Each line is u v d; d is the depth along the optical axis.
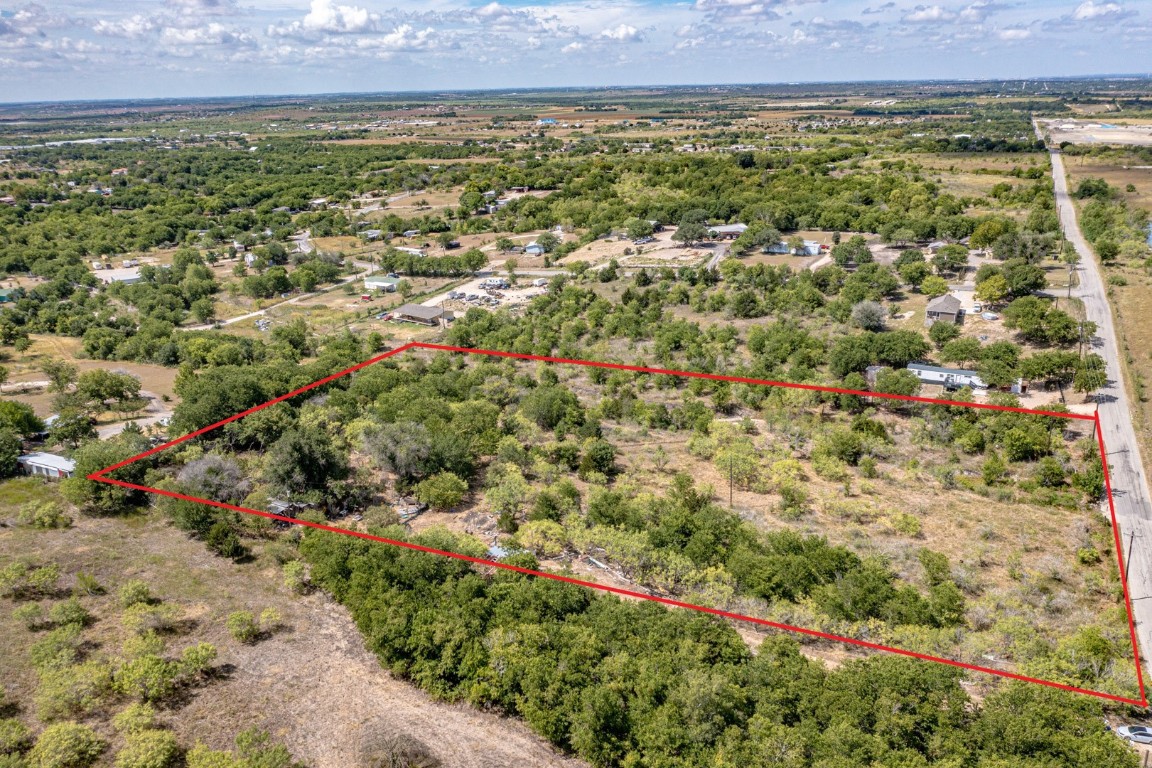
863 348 104.00
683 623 50.59
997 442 83.88
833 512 71.12
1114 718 45.06
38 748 42.09
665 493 75.31
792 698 45.00
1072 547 65.25
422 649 50.12
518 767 43.25
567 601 54.34
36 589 59.44
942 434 85.62
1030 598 57.94
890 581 59.22
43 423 94.00
